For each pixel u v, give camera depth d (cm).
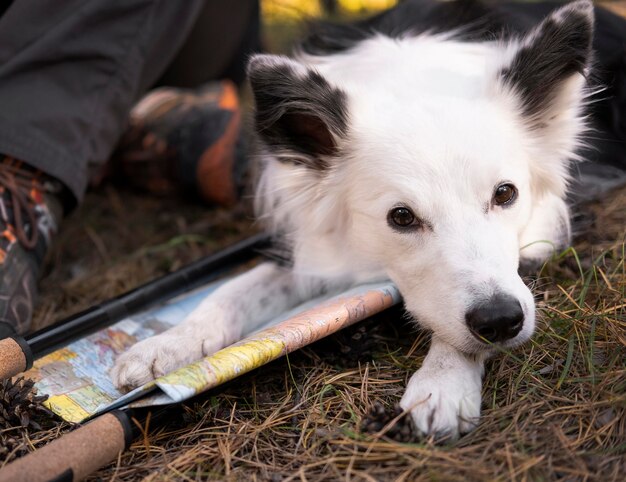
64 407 54
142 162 96
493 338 52
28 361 54
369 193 61
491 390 53
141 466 49
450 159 57
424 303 56
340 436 49
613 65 78
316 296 69
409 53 69
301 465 48
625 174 79
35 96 69
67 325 60
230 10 99
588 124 72
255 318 65
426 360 53
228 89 98
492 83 63
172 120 94
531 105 63
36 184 69
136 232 91
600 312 58
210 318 61
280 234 72
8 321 63
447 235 56
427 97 62
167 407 52
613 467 45
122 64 74
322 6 123
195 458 49
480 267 53
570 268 66
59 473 44
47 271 84
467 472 45
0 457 50
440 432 48
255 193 77
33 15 69
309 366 58
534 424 49
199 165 91
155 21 75
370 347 58
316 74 62
